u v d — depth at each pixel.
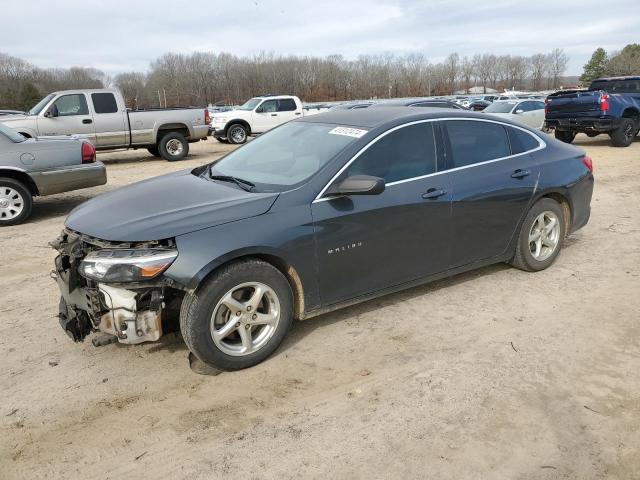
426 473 2.62
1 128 7.85
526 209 4.95
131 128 14.88
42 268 5.78
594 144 17.14
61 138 8.30
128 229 3.31
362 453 2.77
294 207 3.65
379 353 3.76
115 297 3.26
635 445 2.79
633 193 9.10
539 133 5.32
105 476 2.65
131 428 3.00
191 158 16.56
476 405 3.14
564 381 3.37
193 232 3.31
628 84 16.47
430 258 4.38
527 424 2.96
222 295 3.36
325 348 3.83
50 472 2.68
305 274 3.71
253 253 3.45
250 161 4.43
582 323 4.16
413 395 3.25
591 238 6.44
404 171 4.19
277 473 2.65
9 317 4.47
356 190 3.64
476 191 4.52
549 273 5.24
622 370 3.48
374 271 4.06
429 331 4.07
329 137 4.24
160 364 3.66
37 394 3.34
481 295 4.71
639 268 5.35
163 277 3.20
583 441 2.83
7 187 7.75
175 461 2.74
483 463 2.68
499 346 3.82
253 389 3.35
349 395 3.27
